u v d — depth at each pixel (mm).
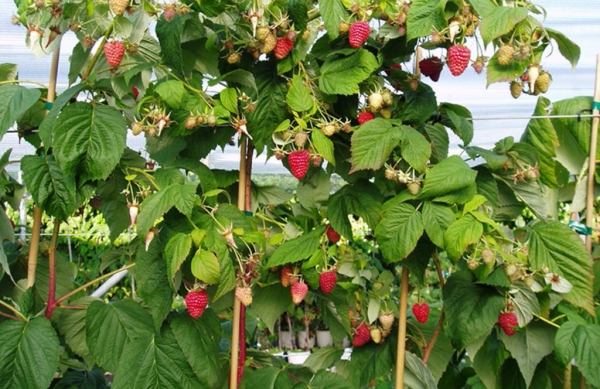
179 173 631
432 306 982
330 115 699
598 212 844
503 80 627
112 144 593
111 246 914
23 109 571
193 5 627
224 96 628
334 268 691
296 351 1694
